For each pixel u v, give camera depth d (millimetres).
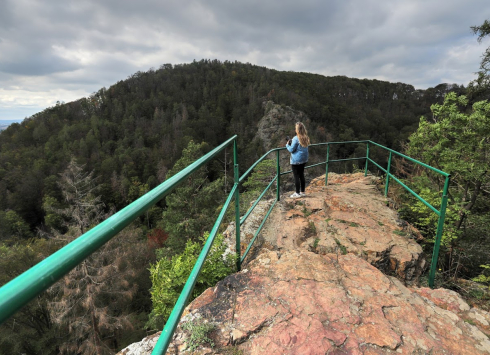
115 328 16047
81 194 16906
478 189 7086
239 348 1841
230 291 2371
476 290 3268
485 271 5312
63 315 14039
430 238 5359
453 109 6828
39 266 521
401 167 10117
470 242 6230
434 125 6977
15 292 439
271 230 4000
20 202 46562
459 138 6758
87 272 14883
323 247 3412
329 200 4938
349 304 2164
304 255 2836
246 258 3510
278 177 4891
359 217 4242
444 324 2043
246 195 15688
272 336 1892
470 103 8039
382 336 1889
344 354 1756
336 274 2539
